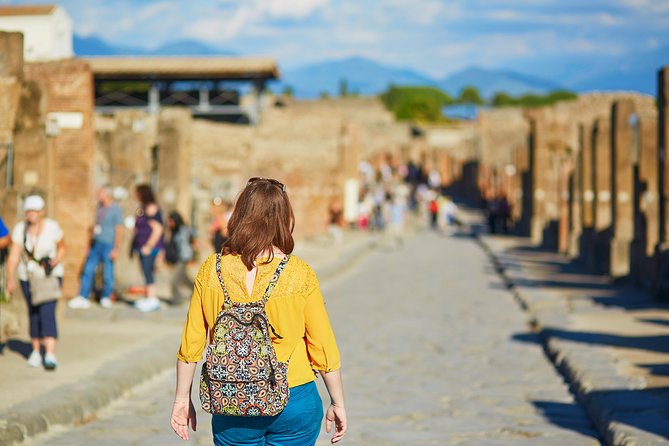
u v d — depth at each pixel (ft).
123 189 64.75
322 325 14.58
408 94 571.28
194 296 14.76
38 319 34.06
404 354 44.19
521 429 27.86
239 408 13.80
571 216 107.34
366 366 40.70
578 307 57.98
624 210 79.05
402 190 137.18
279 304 14.30
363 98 340.59
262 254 14.57
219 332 14.03
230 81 180.86
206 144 160.86
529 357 43.04
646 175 70.13
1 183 47.85
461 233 167.84
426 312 61.82
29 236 33.45
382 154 284.61
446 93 581.94
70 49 122.31
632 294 66.18
